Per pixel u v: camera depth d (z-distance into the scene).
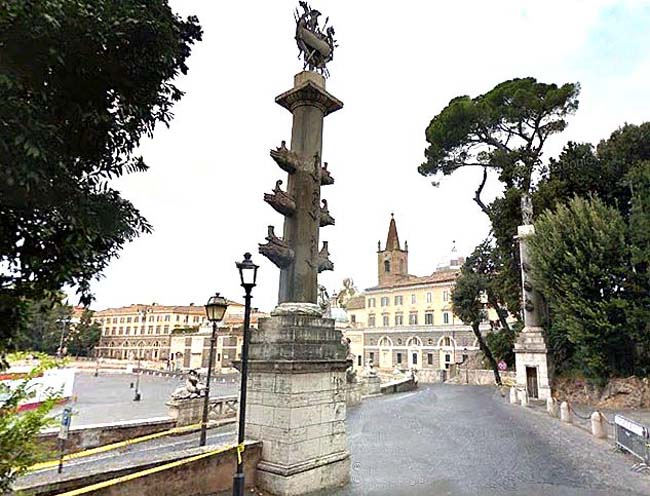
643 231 20.91
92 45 3.73
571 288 21.89
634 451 10.93
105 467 6.32
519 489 8.32
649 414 18.72
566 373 24.91
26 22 3.25
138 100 4.39
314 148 9.77
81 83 3.96
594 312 20.92
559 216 23.31
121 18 3.82
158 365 86.38
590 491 8.23
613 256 21.38
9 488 3.72
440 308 67.00
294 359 7.91
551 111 32.31
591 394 22.80
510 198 30.20
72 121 3.94
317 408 8.34
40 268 3.82
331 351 8.77
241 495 6.16
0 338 3.74
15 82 3.27
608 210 22.98
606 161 26.94
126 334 108.06
